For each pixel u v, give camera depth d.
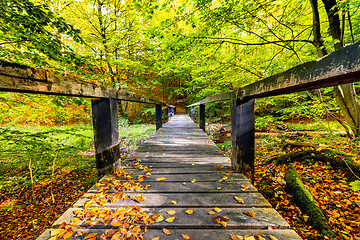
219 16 3.14
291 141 5.10
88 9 9.25
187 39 3.42
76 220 1.10
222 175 1.86
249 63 4.33
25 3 2.16
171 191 1.52
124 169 2.08
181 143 3.53
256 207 1.28
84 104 2.78
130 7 9.26
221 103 11.49
